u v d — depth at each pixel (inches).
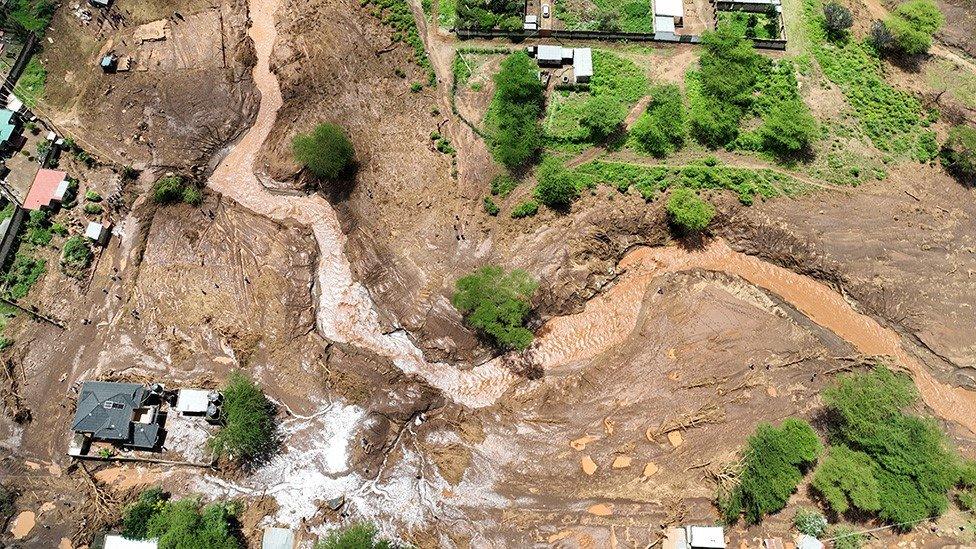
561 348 1740.9
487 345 1729.8
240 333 1717.5
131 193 1877.5
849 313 1768.0
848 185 1865.2
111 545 1462.8
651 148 1897.1
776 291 1797.5
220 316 1737.2
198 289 1766.7
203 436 1615.4
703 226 1772.9
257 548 1524.4
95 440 1592.0
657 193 1840.6
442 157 1910.7
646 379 1686.8
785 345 1716.3
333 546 1440.7
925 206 1843.0
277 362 1700.3
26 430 1599.4
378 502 1578.5
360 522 1558.8
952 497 1544.0
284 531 1515.7
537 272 1776.6
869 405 1533.0
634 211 1823.3
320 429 1637.6
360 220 1856.5
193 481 1581.0
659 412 1651.1
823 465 1529.3
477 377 1712.6
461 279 1695.4
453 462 1608.0
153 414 1589.6
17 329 1696.6
